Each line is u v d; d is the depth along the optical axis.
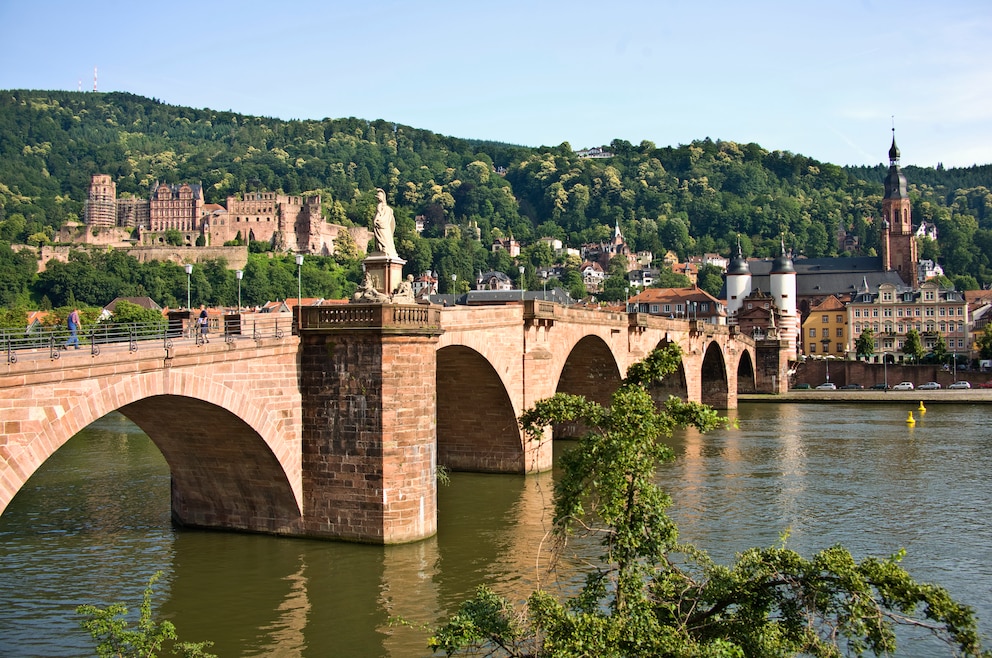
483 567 46.59
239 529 52.50
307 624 39.09
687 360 119.81
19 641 37.12
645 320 101.81
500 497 63.97
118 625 26.30
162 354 41.47
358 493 48.91
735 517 59.91
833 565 24.05
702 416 25.92
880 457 86.69
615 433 25.62
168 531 53.41
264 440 47.44
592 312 86.75
